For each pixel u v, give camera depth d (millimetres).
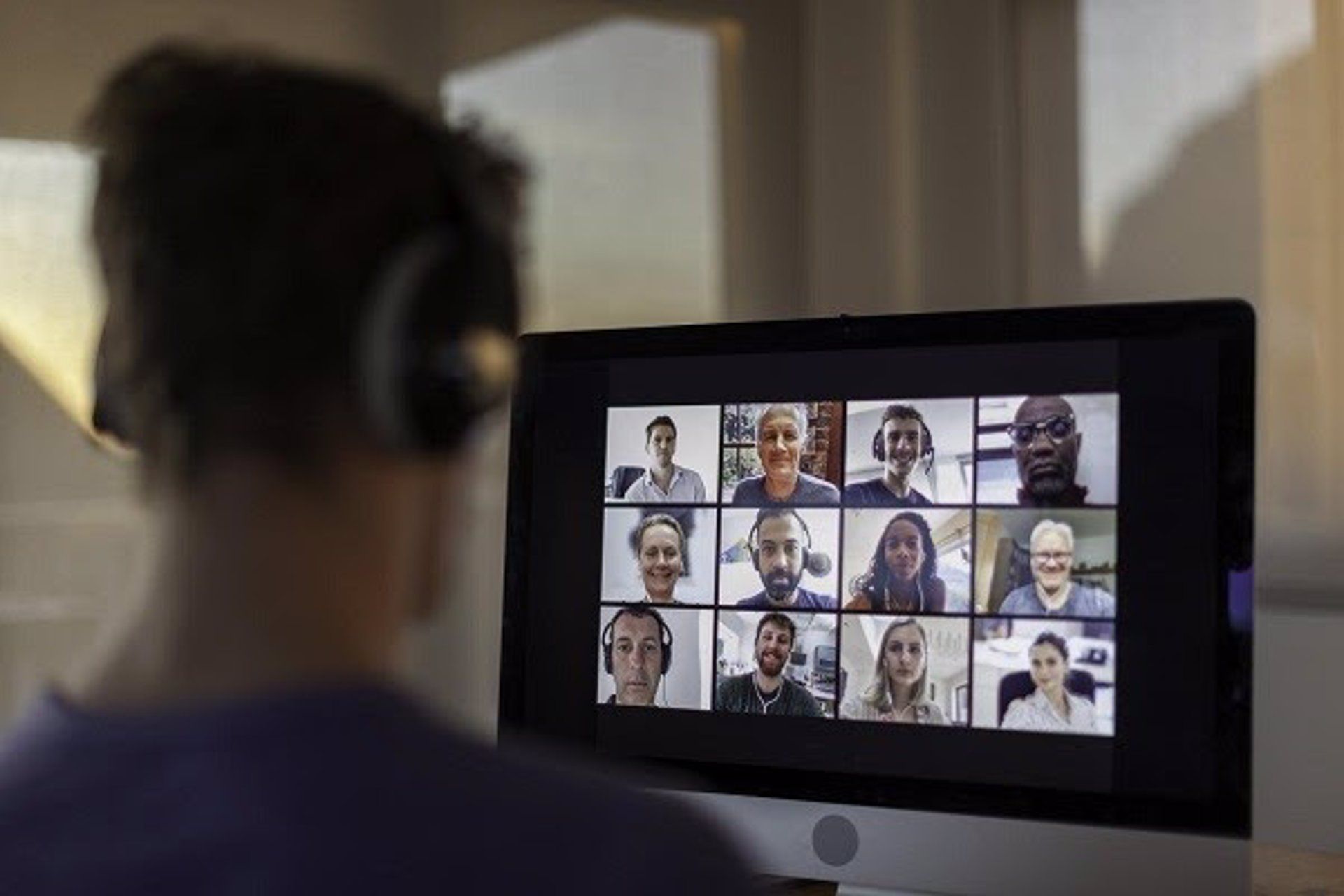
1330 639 2178
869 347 1420
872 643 1404
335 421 496
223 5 2713
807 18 3059
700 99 3041
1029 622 1350
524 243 577
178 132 498
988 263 2746
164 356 488
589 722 1505
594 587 1511
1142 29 2523
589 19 2971
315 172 493
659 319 3008
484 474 2785
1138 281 2529
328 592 498
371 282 493
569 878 481
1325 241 2248
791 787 1426
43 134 2617
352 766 474
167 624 498
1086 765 1325
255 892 454
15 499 2590
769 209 3068
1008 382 1368
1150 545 1313
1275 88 2328
